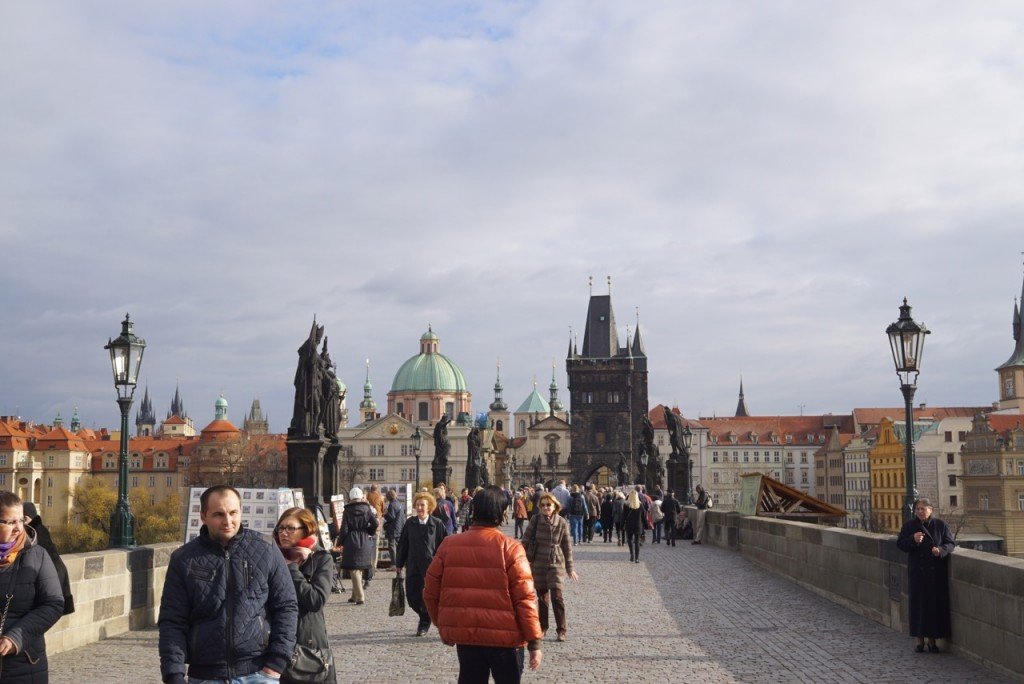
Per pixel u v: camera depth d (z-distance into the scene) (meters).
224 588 8.88
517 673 11.27
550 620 23.67
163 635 8.75
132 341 25.14
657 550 49.78
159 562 23.98
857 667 17.44
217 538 9.11
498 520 11.64
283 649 9.03
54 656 18.98
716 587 31.16
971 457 156.88
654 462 77.25
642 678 16.56
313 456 38.59
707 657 18.58
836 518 46.75
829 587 27.53
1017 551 149.25
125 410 25.00
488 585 11.24
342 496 34.34
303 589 11.95
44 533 11.03
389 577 35.16
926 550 18.81
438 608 11.48
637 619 23.89
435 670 17.52
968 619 17.92
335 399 42.44
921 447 167.50
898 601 21.58
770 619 23.72
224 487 9.16
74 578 19.92
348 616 24.92
